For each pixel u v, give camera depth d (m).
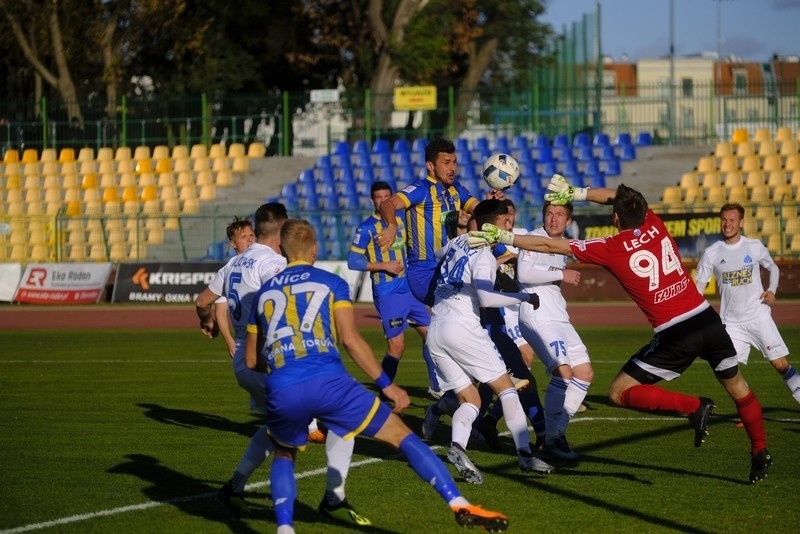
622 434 14.00
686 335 10.91
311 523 9.65
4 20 58.78
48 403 17.19
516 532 9.18
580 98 51.44
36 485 11.20
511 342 13.23
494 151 46.59
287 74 68.25
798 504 10.12
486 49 67.38
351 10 63.56
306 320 8.70
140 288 40.66
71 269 41.34
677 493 10.61
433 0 63.25
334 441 9.34
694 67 104.25
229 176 50.03
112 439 13.97
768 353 15.63
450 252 11.68
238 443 13.70
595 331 29.11
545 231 13.11
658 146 46.75
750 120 49.66
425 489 10.92
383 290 16.38
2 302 41.75
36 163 52.19
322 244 43.28
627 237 10.98
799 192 43.03
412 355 24.45
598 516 9.72
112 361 23.34
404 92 51.16
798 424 14.57
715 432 14.10
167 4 57.91
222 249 43.59
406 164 47.56
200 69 61.78
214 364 22.70
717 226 37.53
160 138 54.25
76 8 57.50
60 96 57.91
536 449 12.91
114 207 48.19
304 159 50.97
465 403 11.41
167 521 9.72
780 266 37.94
